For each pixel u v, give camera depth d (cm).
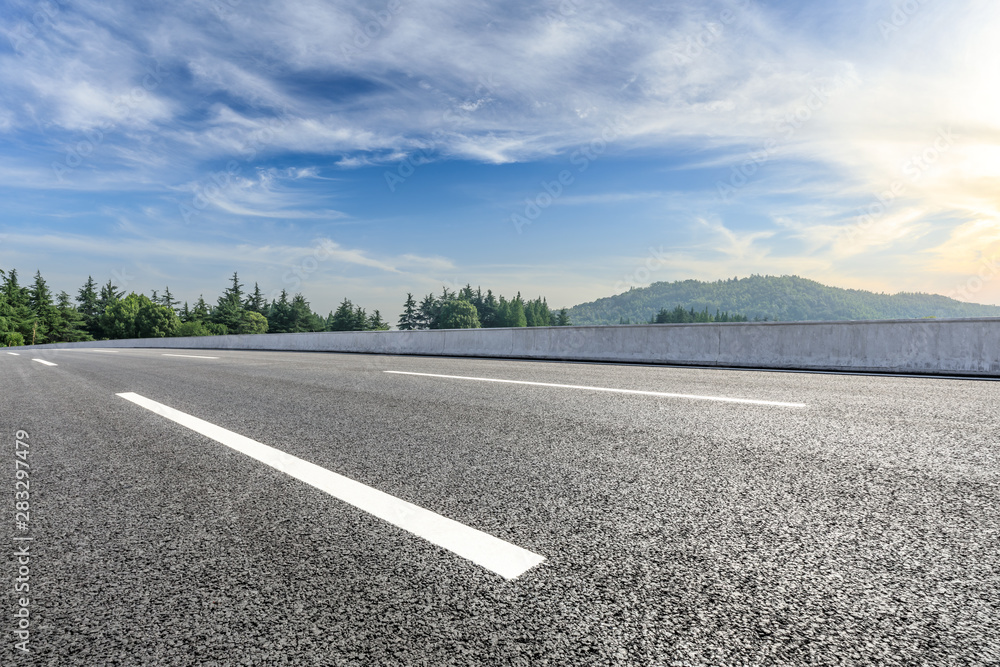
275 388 670
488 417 434
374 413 466
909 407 461
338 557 180
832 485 248
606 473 272
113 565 177
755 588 154
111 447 357
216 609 148
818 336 911
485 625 138
